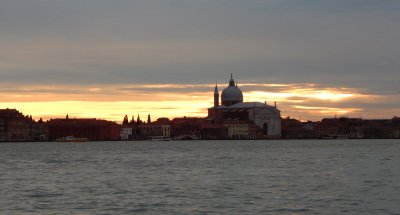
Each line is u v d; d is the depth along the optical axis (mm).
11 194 78688
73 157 186125
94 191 81750
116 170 122688
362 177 100688
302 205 67750
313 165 134625
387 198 72875
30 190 83375
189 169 123750
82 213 63406
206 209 65500
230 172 114188
